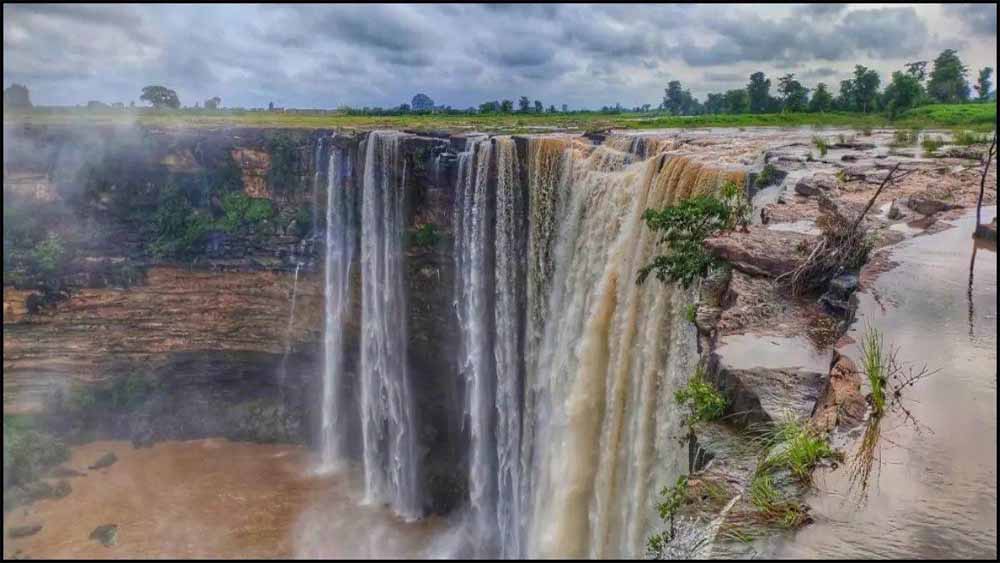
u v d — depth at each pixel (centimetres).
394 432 3800
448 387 3716
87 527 3105
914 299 1064
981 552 587
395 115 7044
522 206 3036
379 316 3816
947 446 730
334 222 3925
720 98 7044
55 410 4047
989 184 1772
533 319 2988
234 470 3712
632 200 2227
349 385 4053
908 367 873
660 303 1567
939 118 4031
